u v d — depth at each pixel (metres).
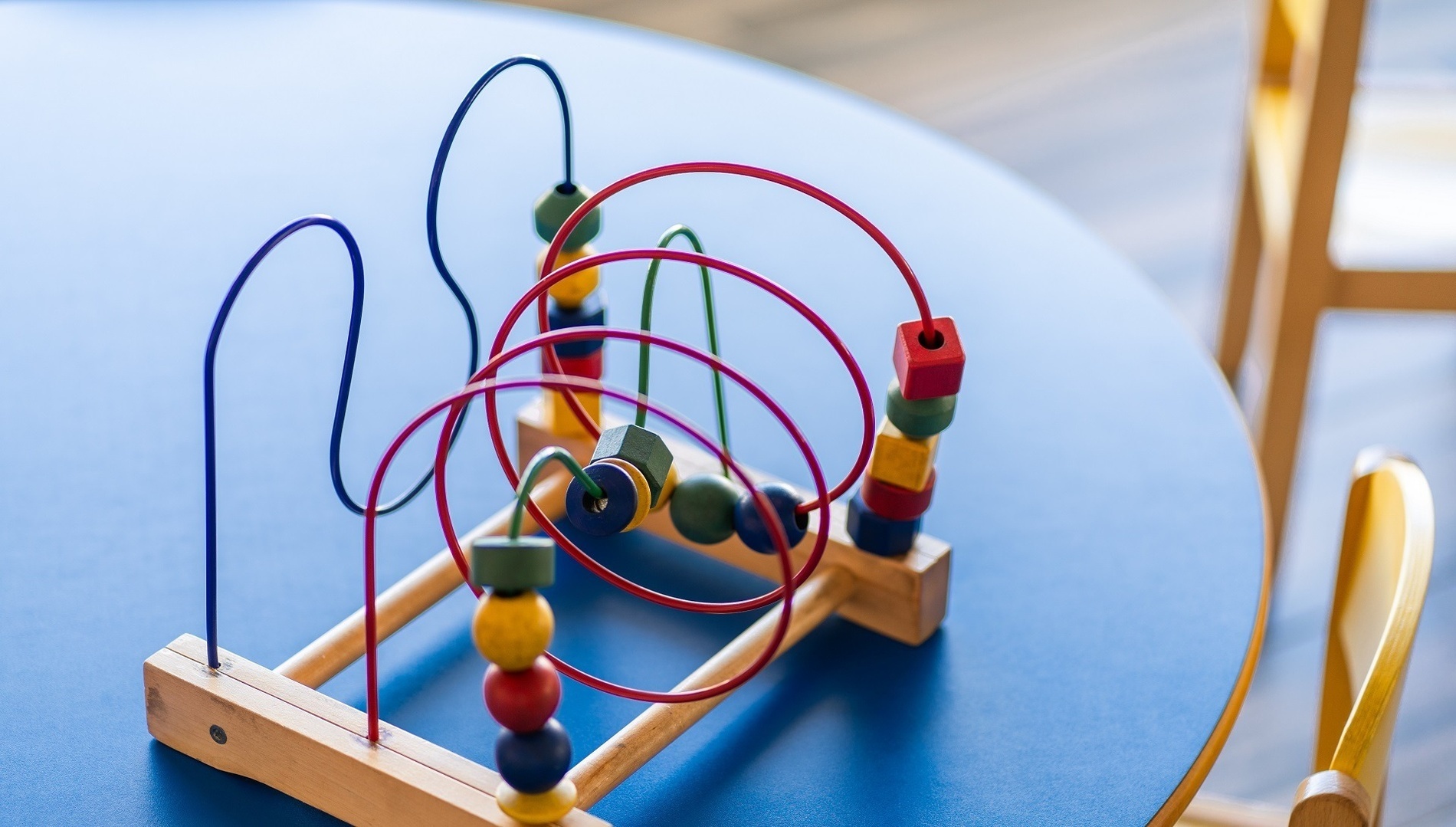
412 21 1.71
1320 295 1.86
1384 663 1.04
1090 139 3.04
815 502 1.03
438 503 0.99
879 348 1.29
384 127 1.50
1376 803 1.10
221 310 0.97
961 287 1.35
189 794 1.02
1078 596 1.12
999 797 1.02
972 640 1.09
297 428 1.21
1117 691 1.07
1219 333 2.34
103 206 1.37
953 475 1.19
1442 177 2.03
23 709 1.04
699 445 1.20
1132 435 1.23
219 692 1.01
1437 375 2.48
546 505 1.14
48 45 1.62
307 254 1.35
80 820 1.00
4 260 1.32
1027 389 1.26
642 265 1.35
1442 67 3.18
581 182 1.42
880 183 1.46
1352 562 1.19
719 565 1.14
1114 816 1.01
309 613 1.09
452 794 0.97
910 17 3.41
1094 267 1.38
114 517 1.14
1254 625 1.10
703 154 1.48
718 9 3.39
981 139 3.02
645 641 1.09
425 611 1.09
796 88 1.62
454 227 1.38
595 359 1.13
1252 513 1.17
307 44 1.65
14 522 1.14
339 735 1.00
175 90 1.54
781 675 1.08
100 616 1.09
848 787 1.02
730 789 1.02
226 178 1.41
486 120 1.52
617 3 3.38
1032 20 3.42
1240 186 2.21
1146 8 3.48
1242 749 1.84
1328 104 1.74
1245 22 3.44
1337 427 2.36
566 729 1.04
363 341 1.28
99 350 1.25
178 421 1.21
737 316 1.31
